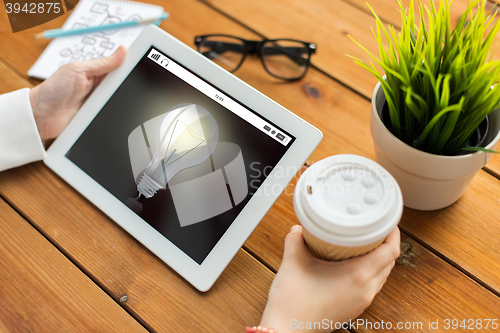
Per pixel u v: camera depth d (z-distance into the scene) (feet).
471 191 1.76
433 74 1.30
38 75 2.15
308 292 1.40
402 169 1.49
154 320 1.59
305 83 2.14
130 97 1.83
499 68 1.18
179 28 2.35
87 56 2.20
